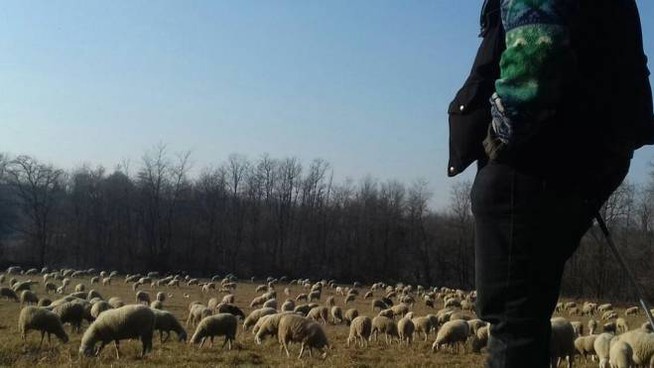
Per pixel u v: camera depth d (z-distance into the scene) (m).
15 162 91.81
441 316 34.47
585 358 24.17
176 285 69.06
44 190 93.00
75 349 21.50
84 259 95.50
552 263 2.09
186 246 96.38
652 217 54.53
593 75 2.06
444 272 94.88
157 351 21.94
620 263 2.27
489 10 2.23
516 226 2.07
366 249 98.31
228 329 24.64
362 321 27.61
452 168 2.31
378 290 80.06
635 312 51.09
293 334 22.66
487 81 2.21
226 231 97.75
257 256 97.50
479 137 2.21
